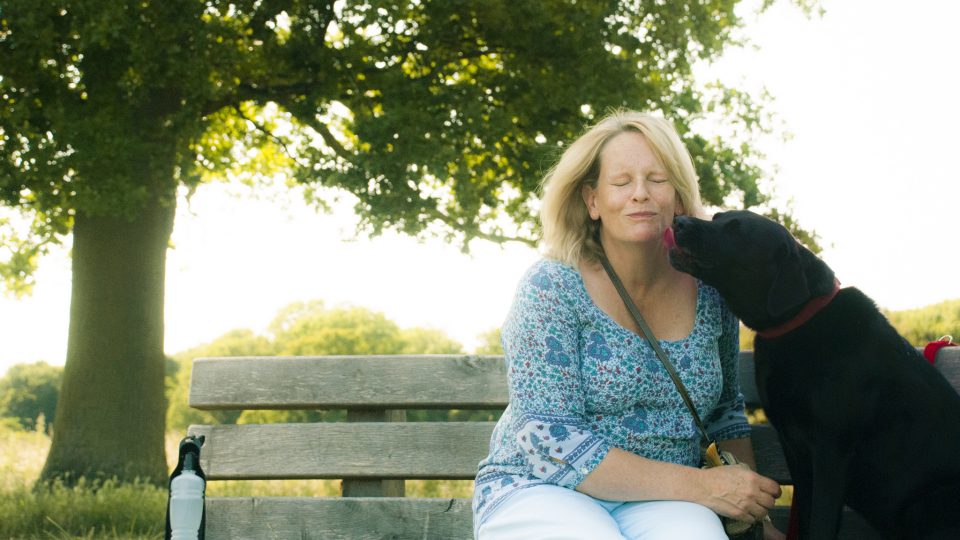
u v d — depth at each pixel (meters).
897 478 2.54
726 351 2.56
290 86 11.54
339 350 47.59
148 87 9.88
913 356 2.62
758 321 2.61
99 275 10.77
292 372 2.83
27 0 8.98
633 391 2.30
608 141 2.43
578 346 2.34
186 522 2.44
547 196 2.51
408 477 2.78
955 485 2.49
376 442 2.78
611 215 2.39
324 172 10.94
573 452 2.22
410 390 2.78
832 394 2.56
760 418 6.34
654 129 2.42
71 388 10.63
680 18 11.25
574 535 2.09
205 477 2.78
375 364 2.80
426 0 11.06
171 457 14.51
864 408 2.55
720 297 2.53
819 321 2.60
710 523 2.13
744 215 2.61
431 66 11.53
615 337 2.33
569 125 11.47
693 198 2.53
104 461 10.33
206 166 12.62
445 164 10.34
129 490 7.68
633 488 2.21
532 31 11.28
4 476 9.62
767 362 2.68
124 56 9.87
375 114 11.16
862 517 2.72
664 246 2.44
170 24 9.66
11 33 9.47
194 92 9.92
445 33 11.43
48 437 15.50
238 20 10.91
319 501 2.75
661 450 2.33
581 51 11.20
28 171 9.48
